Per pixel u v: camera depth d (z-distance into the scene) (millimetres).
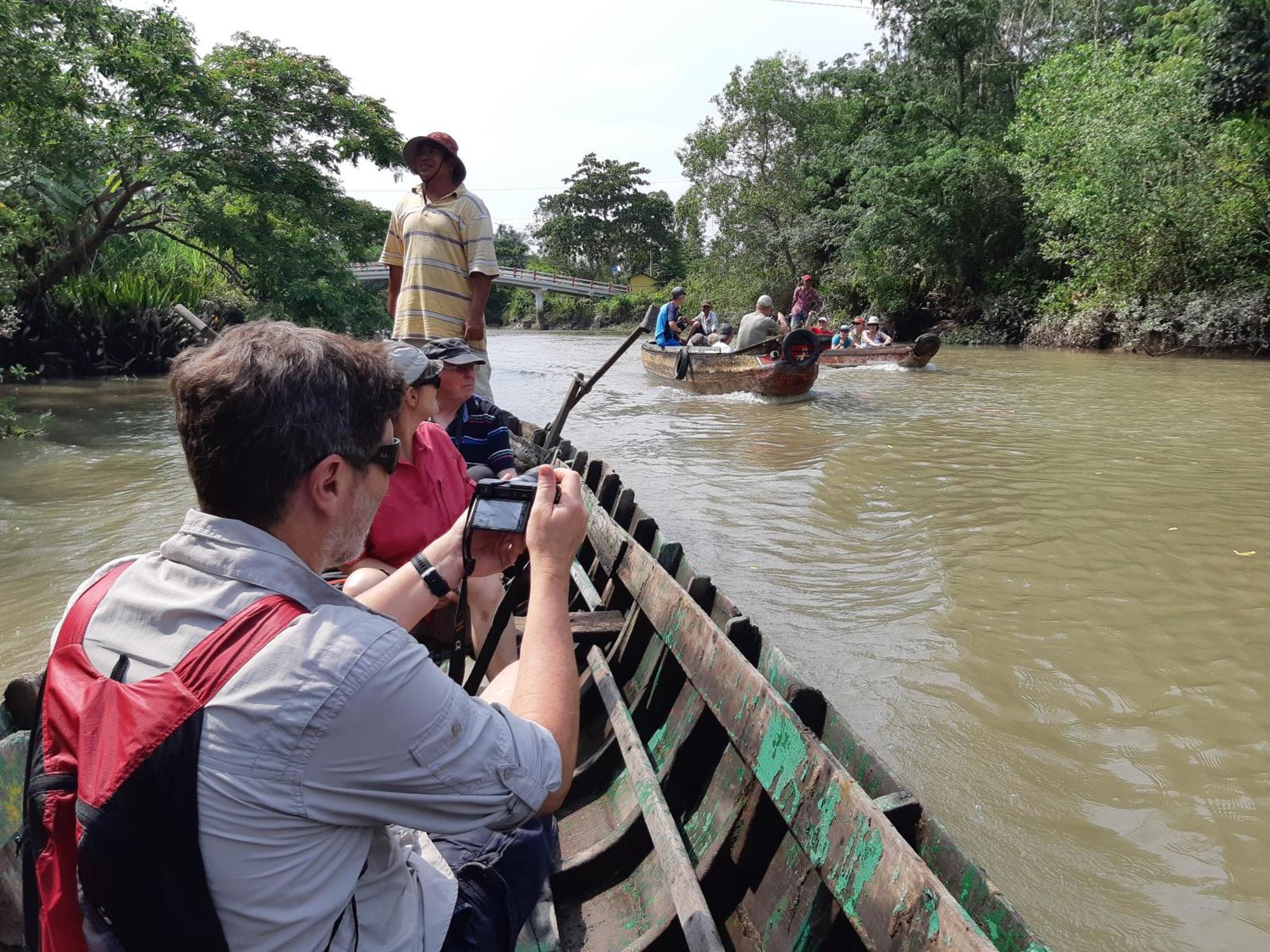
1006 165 24375
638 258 72062
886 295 27609
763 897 2178
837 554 5777
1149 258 20094
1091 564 5469
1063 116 20922
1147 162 19594
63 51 11094
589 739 3221
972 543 5922
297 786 1050
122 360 17719
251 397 1130
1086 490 7230
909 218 25672
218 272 19953
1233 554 5574
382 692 1073
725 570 5504
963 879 1811
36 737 1142
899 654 4340
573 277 72125
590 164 74500
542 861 1718
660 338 16234
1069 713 3779
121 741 1025
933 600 4961
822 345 12492
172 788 1012
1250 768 3373
